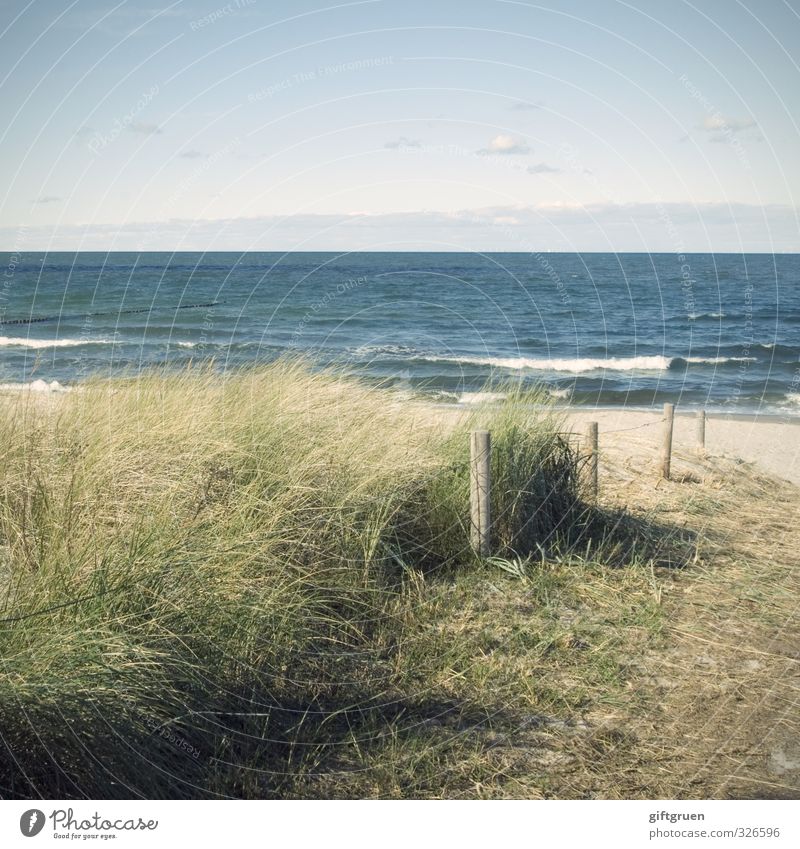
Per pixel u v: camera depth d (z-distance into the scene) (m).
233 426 5.13
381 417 5.81
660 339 28.28
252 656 3.66
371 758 3.31
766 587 5.40
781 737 3.61
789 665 4.30
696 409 16.23
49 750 2.85
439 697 3.81
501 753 3.41
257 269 68.06
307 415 5.52
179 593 3.52
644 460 8.76
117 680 3.01
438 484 5.53
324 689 3.78
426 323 31.70
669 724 3.69
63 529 3.78
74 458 4.63
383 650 4.15
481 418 6.13
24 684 2.75
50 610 3.07
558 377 20.34
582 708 3.79
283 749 3.33
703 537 6.35
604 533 6.04
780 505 7.85
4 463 4.54
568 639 4.42
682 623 4.77
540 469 5.80
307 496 4.74
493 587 4.97
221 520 4.16
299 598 4.08
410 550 5.12
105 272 62.03
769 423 14.03
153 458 4.71
